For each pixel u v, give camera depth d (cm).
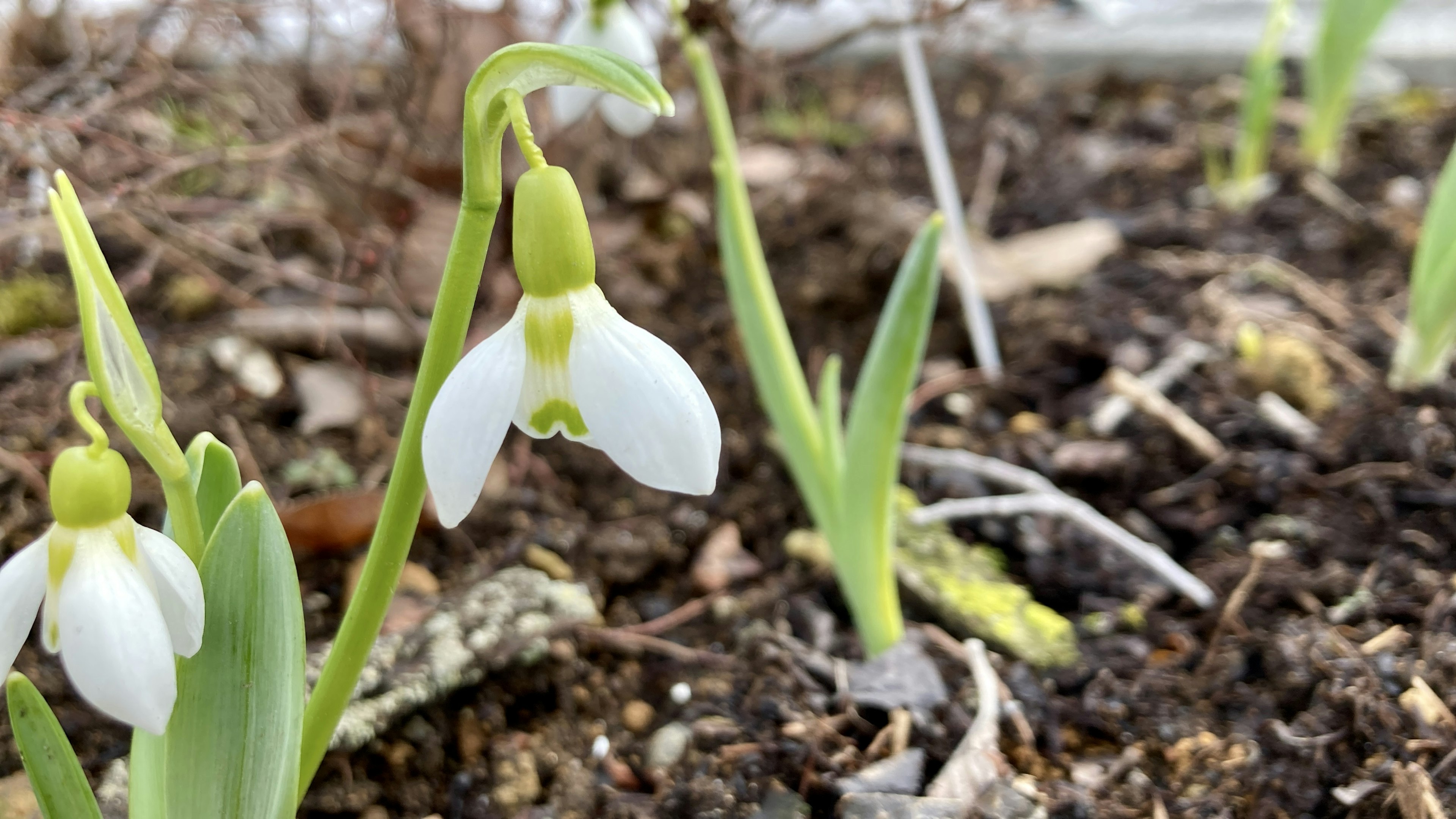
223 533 24
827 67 78
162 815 26
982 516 44
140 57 48
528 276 24
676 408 23
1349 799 31
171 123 54
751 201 65
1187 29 91
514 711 35
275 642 25
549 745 34
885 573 36
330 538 40
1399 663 34
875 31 51
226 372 50
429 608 38
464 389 24
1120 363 53
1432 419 46
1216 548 42
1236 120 79
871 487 34
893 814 31
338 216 50
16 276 52
